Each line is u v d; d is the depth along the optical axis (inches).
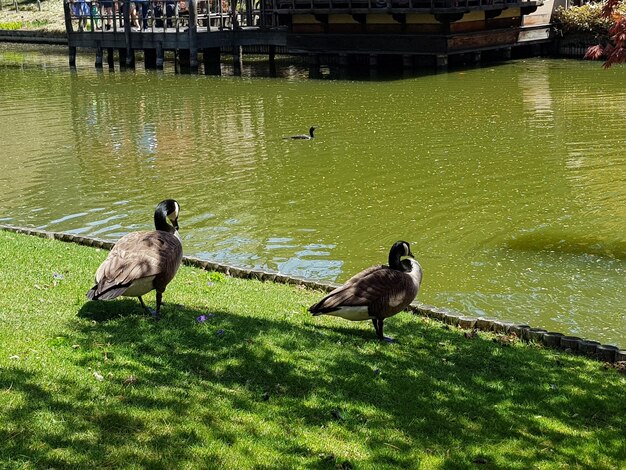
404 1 1342.3
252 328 325.7
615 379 306.5
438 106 1005.2
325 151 779.4
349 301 305.6
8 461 206.7
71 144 844.6
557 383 297.7
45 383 251.8
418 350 323.9
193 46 1487.5
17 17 2271.2
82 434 223.6
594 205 585.3
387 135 842.8
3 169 739.4
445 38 1321.4
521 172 678.5
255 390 265.6
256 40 1535.4
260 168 720.3
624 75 1223.5
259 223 563.2
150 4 1537.9
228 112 1016.9
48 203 625.3
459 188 636.7
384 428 247.4
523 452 240.8
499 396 280.5
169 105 1087.0
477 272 466.0
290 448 228.4
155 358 283.1
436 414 261.3
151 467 211.2
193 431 231.8
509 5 1385.3
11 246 449.4
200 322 326.3
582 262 479.5
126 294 308.3
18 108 1087.6
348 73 1374.3
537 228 540.1
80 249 457.7
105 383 256.5
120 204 618.8
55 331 302.5
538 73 1279.5
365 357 306.7
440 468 227.0
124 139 864.3
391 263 322.7
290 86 1234.0
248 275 438.9
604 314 409.7
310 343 314.5
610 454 242.7
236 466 215.9
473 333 354.0
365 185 653.9
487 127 866.8
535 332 355.3
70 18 1608.0
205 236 537.0
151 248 308.0
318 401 261.0
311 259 490.6
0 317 314.0
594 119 890.1
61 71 1531.7
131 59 1558.8
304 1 1446.9
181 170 721.6
